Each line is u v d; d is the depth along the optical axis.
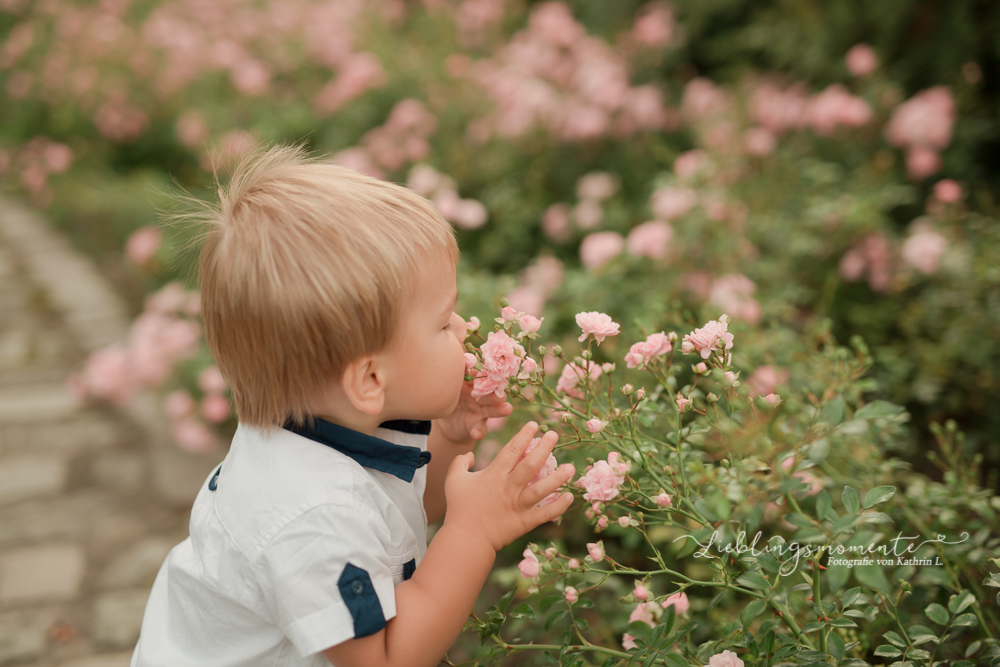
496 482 0.99
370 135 4.35
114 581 2.17
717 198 2.85
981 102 3.47
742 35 4.72
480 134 4.01
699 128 3.83
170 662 1.02
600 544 1.08
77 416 3.11
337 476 0.95
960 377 2.23
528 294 2.34
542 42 4.67
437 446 1.27
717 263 2.63
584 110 3.88
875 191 2.99
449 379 1.01
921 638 1.03
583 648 1.09
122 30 6.24
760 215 2.93
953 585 1.16
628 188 3.91
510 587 1.89
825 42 4.12
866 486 1.39
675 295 2.53
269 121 4.79
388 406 1.00
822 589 1.38
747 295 2.30
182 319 3.24
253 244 0.92
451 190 3.44
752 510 1.05
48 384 3.36
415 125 4.11
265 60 5.52
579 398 1.25
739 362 1.69
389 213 0.95
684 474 1.21
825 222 2.77
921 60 3.79
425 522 1.19
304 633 0.88
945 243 2.53
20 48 6.91
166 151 5.64
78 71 6.01
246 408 1.00
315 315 0.90
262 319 0.91
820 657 0.97
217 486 1.06
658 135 4.11
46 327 3.86
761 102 3.62
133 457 2.80
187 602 1.02
